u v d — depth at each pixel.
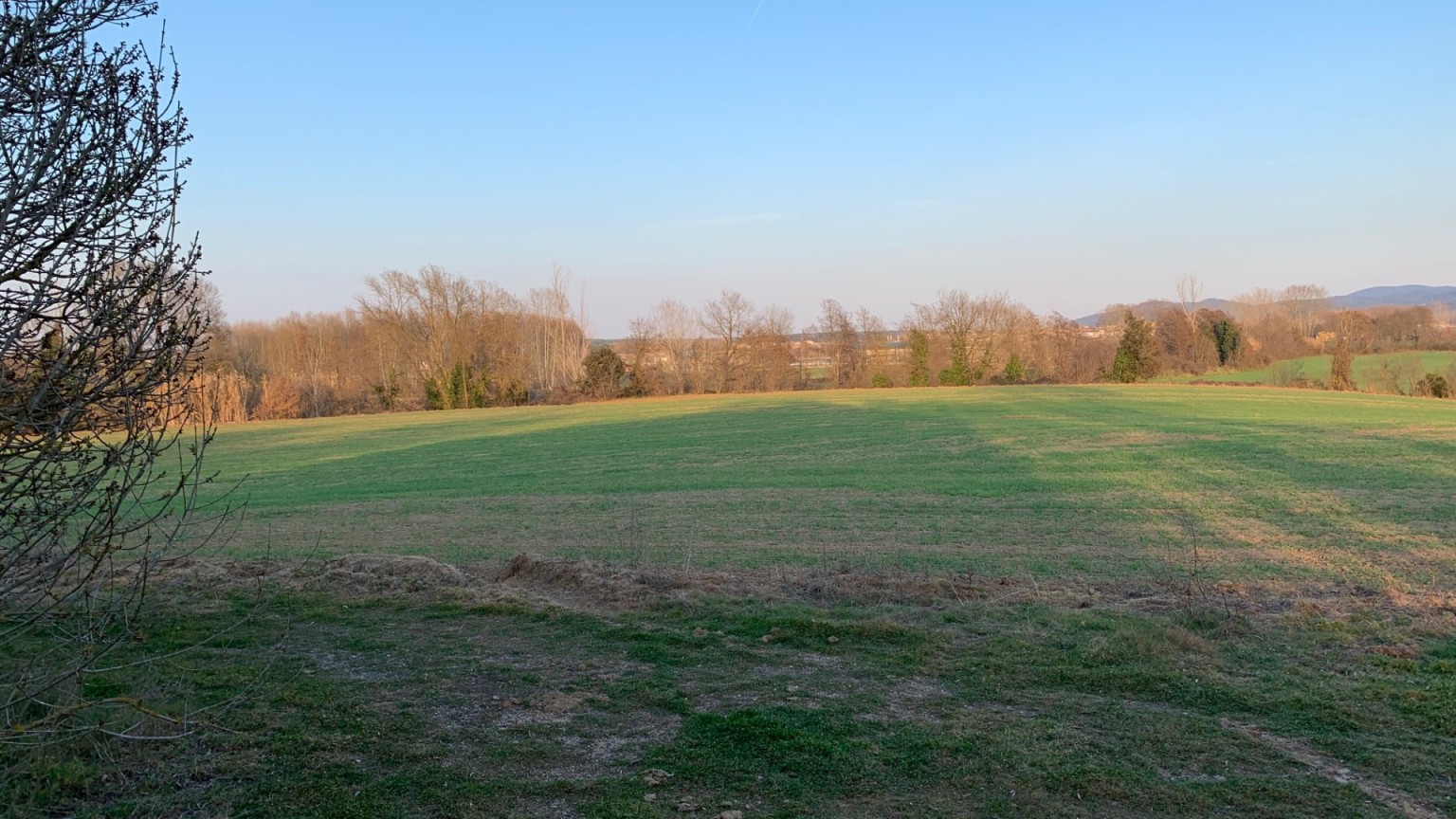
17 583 4.30
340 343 83.81
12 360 4.08
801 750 6.17
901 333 86.69
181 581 11.04
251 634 8.98
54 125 4.07
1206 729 6.54
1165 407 52.69
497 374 77.12
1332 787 5.60
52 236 4.16
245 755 6.02
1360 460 27.64
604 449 39.59
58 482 4.28
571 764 6.00
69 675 4.94
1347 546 14.77
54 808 5.22
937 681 7.70
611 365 79.19
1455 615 9.33
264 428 57.56
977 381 83.75
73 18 4.27
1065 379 82.81
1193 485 23.48
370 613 9.95
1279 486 22.78
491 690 7.46
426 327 75.25
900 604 10.39
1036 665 7.95
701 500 23.12
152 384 4.50
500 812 5.29
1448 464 26.03
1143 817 5.26
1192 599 10.06
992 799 5.47
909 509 20.61
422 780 5.69
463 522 20.27
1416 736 6.38
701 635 8.98
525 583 11.75
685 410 62.66
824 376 86.75
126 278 4.34
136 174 4.36
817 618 9.45
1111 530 17.09
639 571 11.92
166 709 6.47
